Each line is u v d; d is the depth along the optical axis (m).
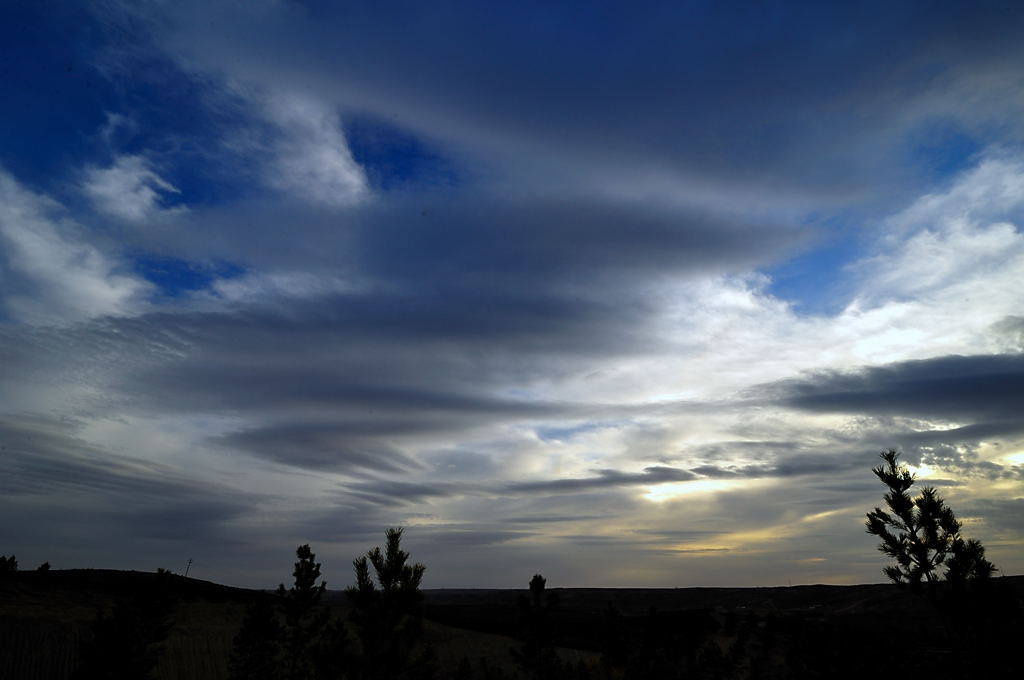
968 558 14.14
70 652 33.25
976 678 13.04
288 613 28.16
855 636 17.91
